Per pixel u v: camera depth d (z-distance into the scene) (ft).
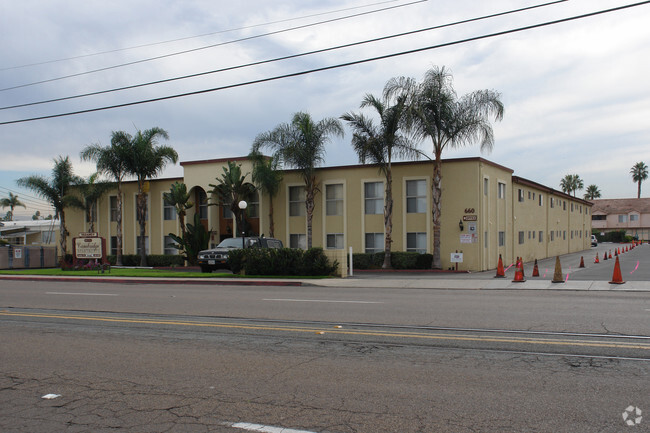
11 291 58.54
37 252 123.03
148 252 118.83
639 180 354.33
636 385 19.27
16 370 23.34
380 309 38.96
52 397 19.42
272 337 29.27
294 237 102.99
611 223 317.42
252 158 99.30
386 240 90.22
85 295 52.90
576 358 23.22
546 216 135.85
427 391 19.08
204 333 30.83
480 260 88.12
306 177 97.19
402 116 82.99
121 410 17.87
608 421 15.90
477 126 81.71
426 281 61.36
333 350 25.82
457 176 89.45
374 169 95.81
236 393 19.39
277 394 19.16
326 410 17.37
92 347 27.68
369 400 18.25
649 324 30.60
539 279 61.11
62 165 121.49
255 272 73.56
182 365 23.59
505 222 103.35
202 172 111.55
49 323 35.37
